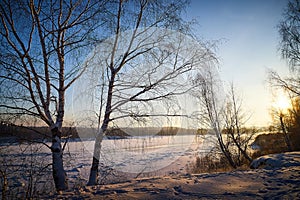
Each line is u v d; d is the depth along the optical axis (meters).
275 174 4.44
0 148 4.19
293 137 16.36
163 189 3.62
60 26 5.08
